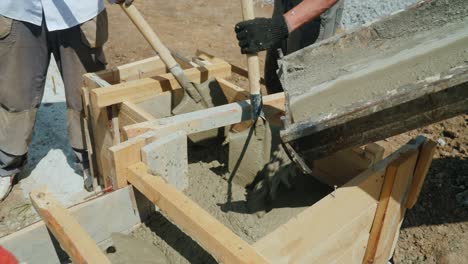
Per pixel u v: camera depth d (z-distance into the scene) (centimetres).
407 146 183
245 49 202
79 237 147
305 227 156
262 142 216
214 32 631
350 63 189
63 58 291
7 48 272
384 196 176
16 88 287
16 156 311
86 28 281
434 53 158
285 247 148
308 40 288
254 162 219
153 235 199
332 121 148
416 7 181
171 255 190
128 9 233
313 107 177
